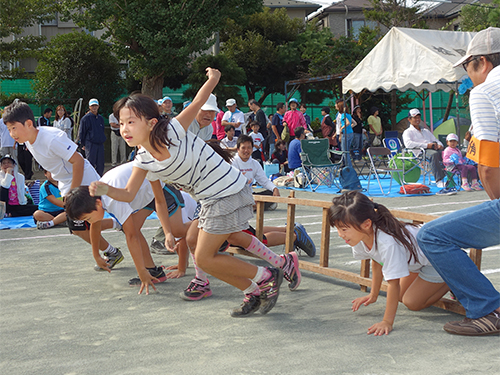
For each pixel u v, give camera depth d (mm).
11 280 4613
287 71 26625
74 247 6082
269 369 2521
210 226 3303
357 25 35812
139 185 3238
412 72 10727
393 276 2986
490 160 2738
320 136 23328
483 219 2793
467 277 2871
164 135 3000
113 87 23547
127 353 2816
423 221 3348
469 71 3055
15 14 24094
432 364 2506
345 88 12305
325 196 10258
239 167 6781
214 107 5605
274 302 3432
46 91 22641
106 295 4062
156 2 18438
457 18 32406
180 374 2504
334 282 4281
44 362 2732
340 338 2939
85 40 23188
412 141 10969
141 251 3977
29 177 14570
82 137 11766
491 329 2838
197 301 3859
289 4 36344
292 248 4430
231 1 18938
